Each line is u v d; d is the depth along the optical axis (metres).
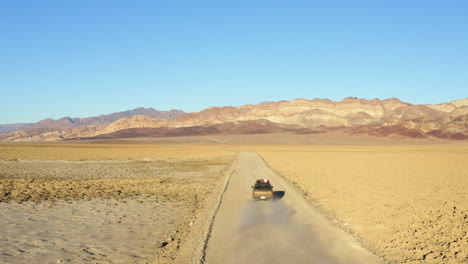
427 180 32.91
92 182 31.78
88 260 11.07
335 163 58.72
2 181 29.98
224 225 15.27
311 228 14.67
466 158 74.06
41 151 89.94
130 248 12.34
